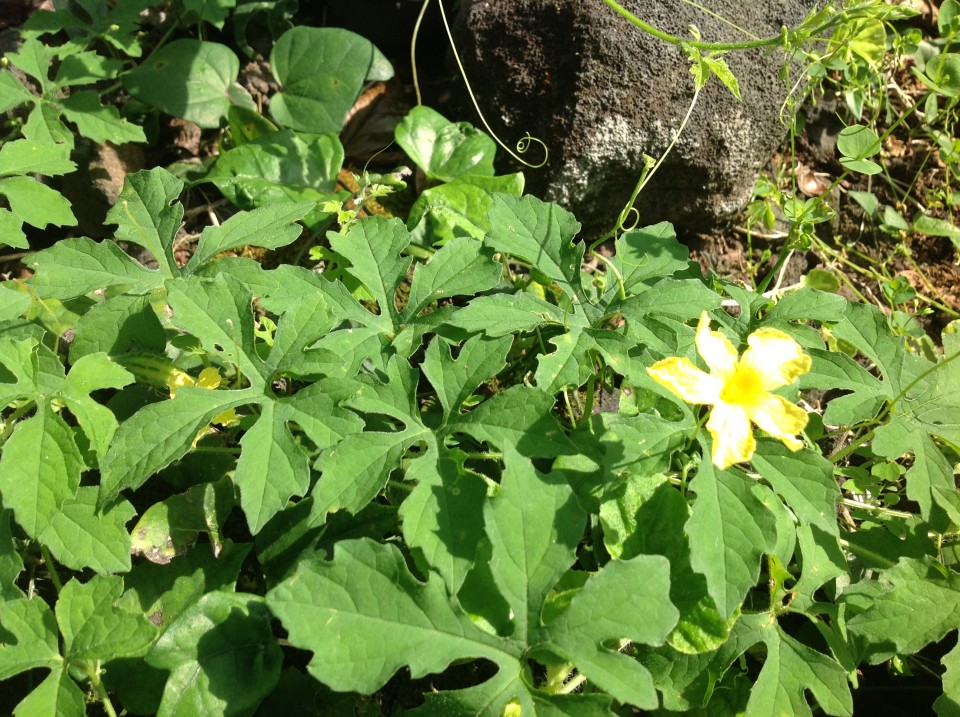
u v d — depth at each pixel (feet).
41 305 0.86
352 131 1.16
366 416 0.79
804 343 0.82
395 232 0.81
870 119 1.19
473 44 1.07
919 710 0.83
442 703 0.62
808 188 1.16
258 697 0.66
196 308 0.72
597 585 0.62
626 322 0.78
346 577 0.62
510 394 0.70
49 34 1.12
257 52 1.18
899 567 0.74
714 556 0.65
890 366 0.81
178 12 1.15
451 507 0.66
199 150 1.12
